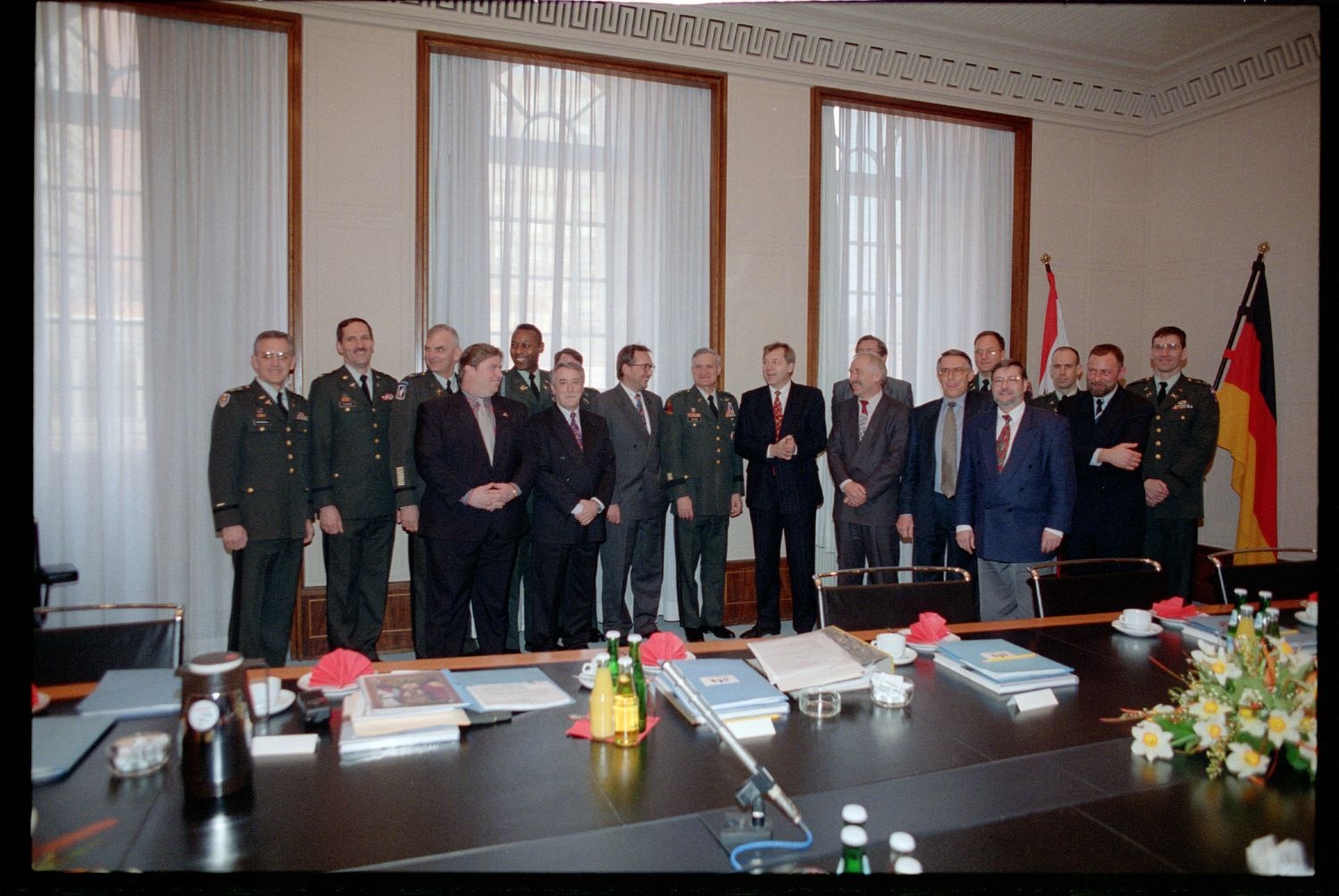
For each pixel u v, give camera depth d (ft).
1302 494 14.61
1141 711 4.70
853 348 15.51
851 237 15.51
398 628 12.87
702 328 14.55
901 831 3.72
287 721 4.69
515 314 13.58
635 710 4.51
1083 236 16.85
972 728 4.82
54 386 11.46
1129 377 17.29
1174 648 6.33
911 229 15.87
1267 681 4.23
